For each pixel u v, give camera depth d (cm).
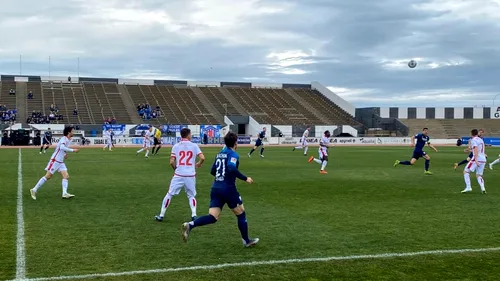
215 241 850
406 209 1195
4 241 832
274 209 1187
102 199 1321
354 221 1039
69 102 6262
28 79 6744
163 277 645
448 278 653
